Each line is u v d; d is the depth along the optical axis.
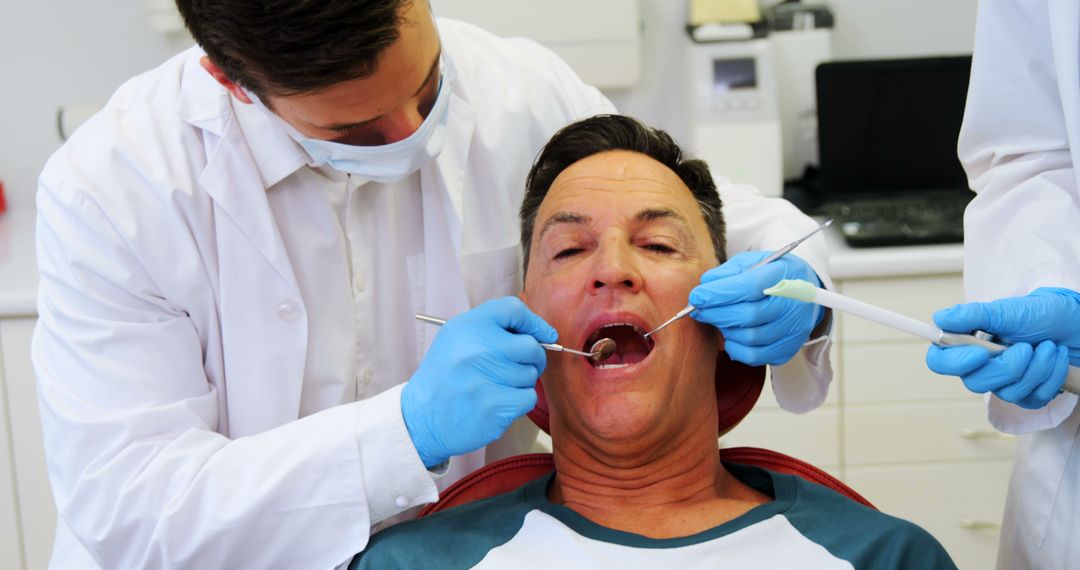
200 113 1.41
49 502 2.53
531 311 1.41
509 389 1.30
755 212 1.66
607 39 2.90
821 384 1.62
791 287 1.25
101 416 1.34
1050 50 1.40
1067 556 1.42
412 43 1.12
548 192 1.50
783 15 2.96
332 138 1.24
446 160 1.54
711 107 2.89
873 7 3.05
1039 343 1.30
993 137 1.50
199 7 1.11
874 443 2.67
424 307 1.63
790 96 3.01
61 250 1.38
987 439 2.66
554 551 1.33
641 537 1.33
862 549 1.30
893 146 2.85
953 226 2.62
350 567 1.35
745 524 1.34
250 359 1.46
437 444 1.30
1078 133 1.34
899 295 2.55
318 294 1.50
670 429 1.41
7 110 3.01
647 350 1.49
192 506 1.29
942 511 2.72
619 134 1.51
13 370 2.45
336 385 1.53
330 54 1.06
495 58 1.69
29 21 2.95
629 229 1.43
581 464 1.46
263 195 1.42
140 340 1.38
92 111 2.86
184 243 1.41
